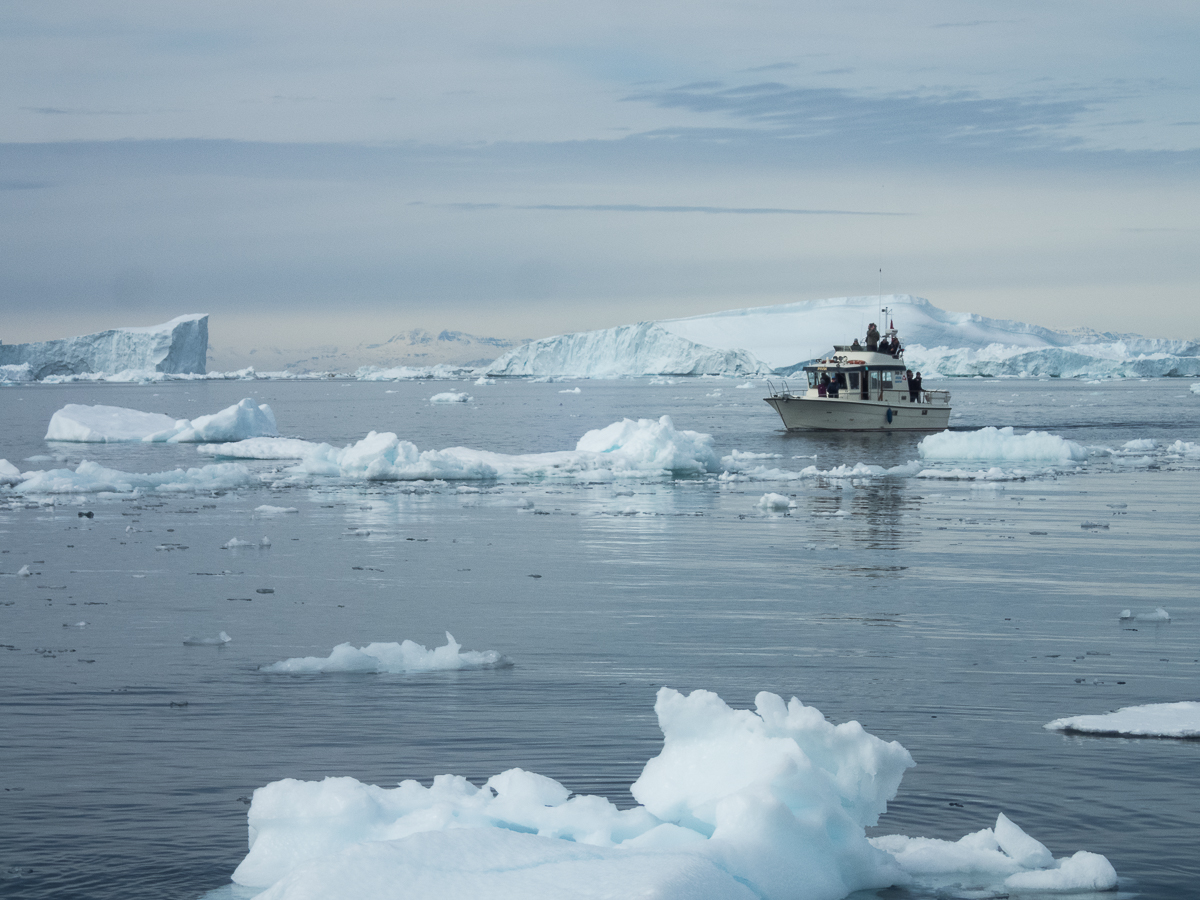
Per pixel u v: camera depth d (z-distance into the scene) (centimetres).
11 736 975
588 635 1397
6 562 2025
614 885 565
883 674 1199
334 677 1181
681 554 2117
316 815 682
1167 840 745
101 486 3344
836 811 682
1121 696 1111
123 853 723
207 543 2275
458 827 634
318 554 2125
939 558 2056
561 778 860
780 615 1525
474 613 1544
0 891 668
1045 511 2841
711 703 747
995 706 1073
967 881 682
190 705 1073
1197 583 1786
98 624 1477
